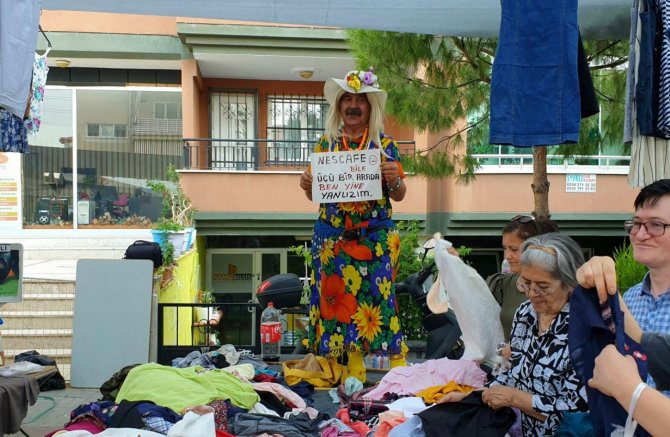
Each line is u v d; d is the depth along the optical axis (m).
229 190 11.28
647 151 3.71
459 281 3.61
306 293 7.45
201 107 13.11
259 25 11.26
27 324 7.57
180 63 12.04
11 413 3.60
